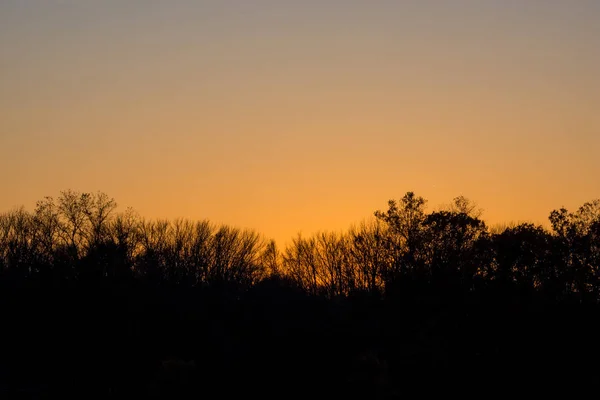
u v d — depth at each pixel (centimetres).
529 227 15475
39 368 14812
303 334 14538
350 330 14662
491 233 16612
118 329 15112
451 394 13075
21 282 15762
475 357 14088
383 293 16812
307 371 13650
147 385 13450
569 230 15262
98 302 15375
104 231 18425
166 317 15350
